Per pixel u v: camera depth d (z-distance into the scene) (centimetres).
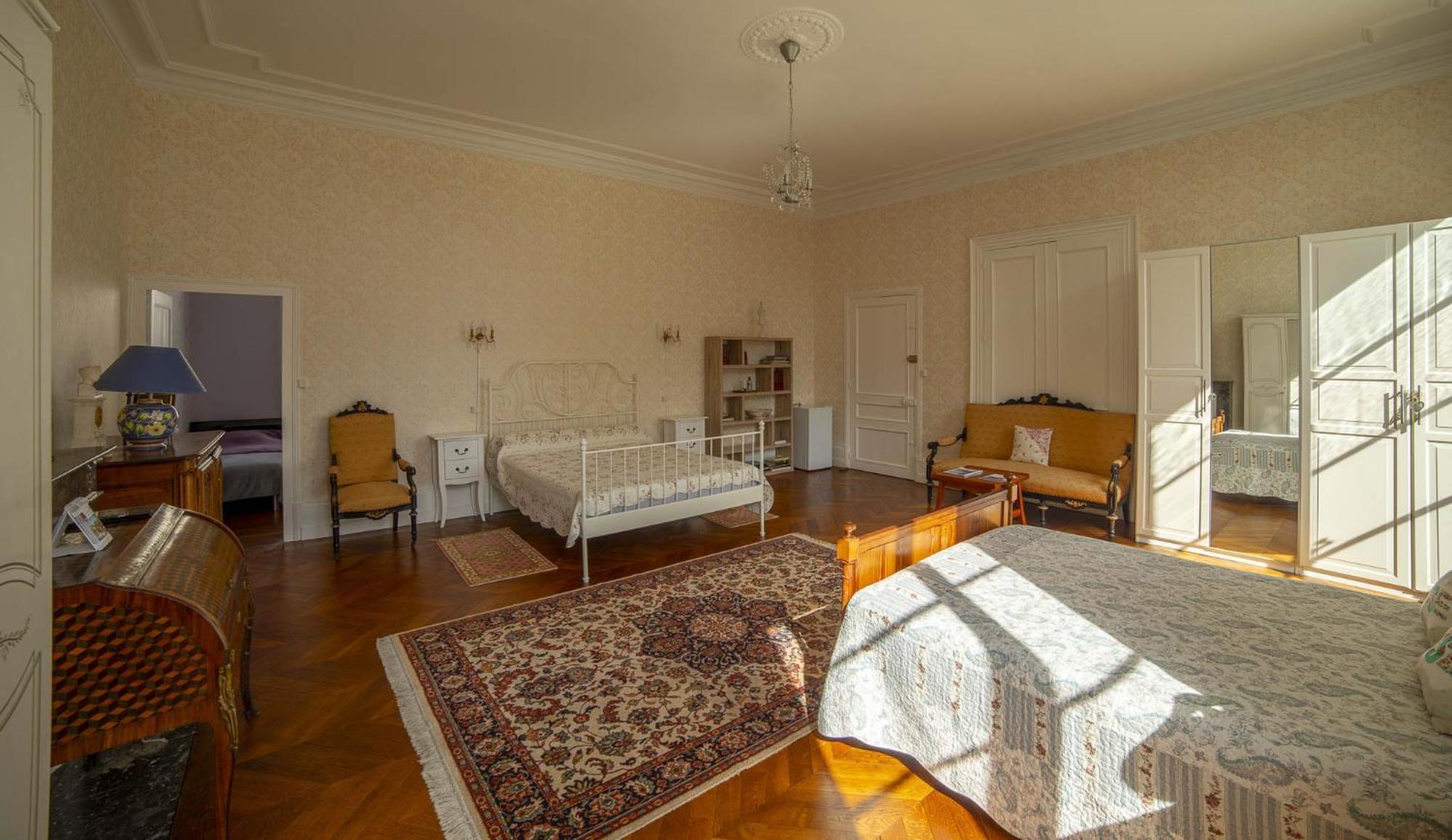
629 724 249
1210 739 151
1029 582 245
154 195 435
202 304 776
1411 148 411
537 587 395
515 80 454
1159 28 384
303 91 470
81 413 296
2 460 117
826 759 230
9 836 116
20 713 122
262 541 493
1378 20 375
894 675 216
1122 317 547
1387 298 379
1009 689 185
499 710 258
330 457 507
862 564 246
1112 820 163
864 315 768
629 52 412
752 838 193
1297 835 137
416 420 547
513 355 596
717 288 741
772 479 734
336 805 206
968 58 421
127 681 175
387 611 359
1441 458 364
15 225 124
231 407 796
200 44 402
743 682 279
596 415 651
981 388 652
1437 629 188
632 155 623
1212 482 467
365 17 369
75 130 321
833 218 796
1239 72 440
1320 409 406
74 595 166
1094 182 561
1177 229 513
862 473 765
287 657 306
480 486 562
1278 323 447
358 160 512
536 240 605
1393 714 156
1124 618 212
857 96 481
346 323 511
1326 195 442
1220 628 205
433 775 219
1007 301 629
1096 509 498
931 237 692
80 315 329
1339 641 196
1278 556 438
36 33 133
